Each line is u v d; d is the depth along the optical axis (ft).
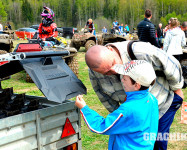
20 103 7.60
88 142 11.98
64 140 7.61
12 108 7.34
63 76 7.54
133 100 6.28
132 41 7.64
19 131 6.43
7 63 7.77
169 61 7.53
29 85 22.85
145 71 6.12
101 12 293.23
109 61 6.71
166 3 268.41
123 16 274.16
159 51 7.52
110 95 8.44
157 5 268.41
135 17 268.62
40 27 23.02
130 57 7.30
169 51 20.66
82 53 46.65
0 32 45.42
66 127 7.48
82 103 6.64
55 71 7.50
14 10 274.57
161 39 31.94
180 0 268.62
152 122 6.59
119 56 7.41
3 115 6.87
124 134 6.38
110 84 8.09
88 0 297.12
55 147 7.38
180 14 253.85
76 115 7.78
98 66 6.70
